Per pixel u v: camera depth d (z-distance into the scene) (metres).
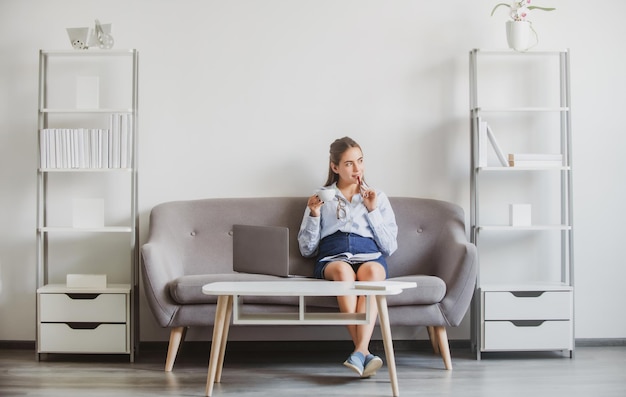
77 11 3.92
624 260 3.98
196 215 3.79
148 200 3.93
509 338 3.56
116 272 3.90
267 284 2.93
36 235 3.77
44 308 3.54
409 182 3.97
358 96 3.96
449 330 3.93
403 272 3.73
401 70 3.97
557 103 3.97
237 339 3.87
